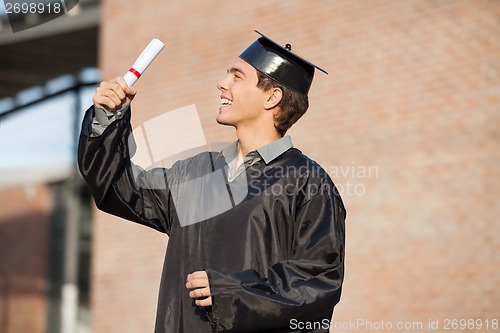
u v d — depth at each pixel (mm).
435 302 7961
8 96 14938
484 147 7875
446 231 7973
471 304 7777
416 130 8234
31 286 16125
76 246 15703
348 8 8781
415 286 8070
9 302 16359
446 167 8039
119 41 10742
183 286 3227
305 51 9031
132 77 3205
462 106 8031
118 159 3283
